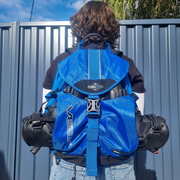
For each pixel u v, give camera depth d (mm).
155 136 736
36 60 1881
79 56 830
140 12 2260
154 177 1772
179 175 1767
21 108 1853
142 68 1856
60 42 1887
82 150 709
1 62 1911
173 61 1855
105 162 722
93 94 721
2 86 1890
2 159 1812
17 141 1817
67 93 771
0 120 1858
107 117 711
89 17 948
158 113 1820
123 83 854
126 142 707
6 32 1934
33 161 1810
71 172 739
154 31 1864
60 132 707
